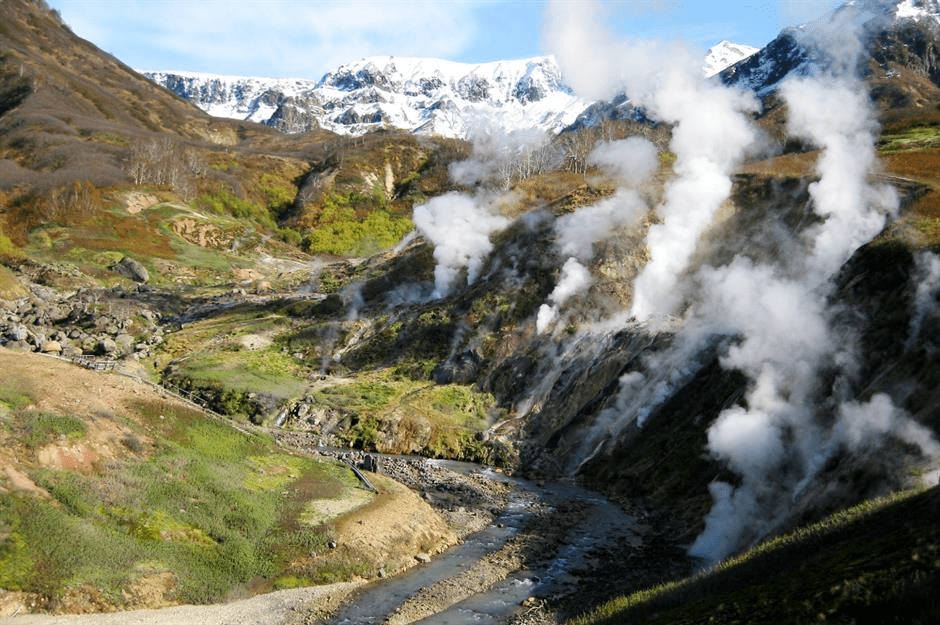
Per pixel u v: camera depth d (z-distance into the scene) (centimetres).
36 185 13238
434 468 5266
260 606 2941
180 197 15238
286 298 9506
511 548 3741
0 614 2522
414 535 3738
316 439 5816
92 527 3036
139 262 11575
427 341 7356
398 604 3033
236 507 3575
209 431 4375
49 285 9894
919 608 1301
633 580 3228
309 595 3081
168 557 3052
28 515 2922
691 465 4453
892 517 2009
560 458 5491
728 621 1642
